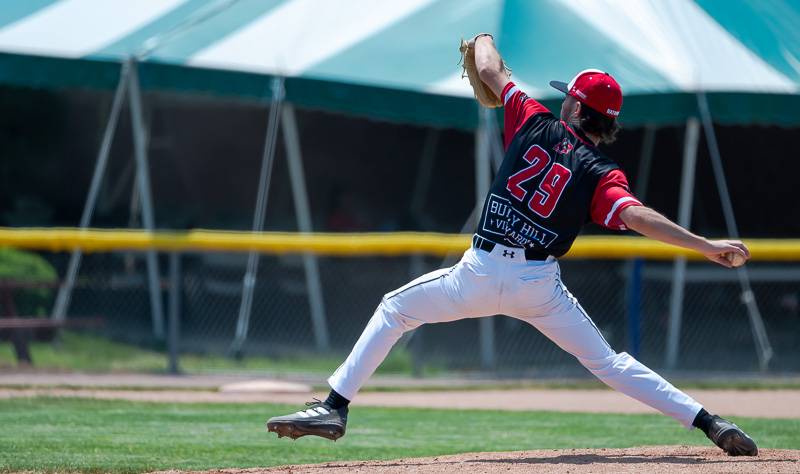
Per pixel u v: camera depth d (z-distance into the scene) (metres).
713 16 46.47
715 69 42.88
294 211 52.50
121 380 35.62
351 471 15.20
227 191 52.19
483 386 36.03
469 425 26.00
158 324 42.88
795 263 45.16
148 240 37.72
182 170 52.12
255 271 42.12
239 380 36.41
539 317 15.65
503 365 40.75
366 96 41.56
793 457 15.79
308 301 44.50
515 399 32.75
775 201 55.84
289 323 44.22
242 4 46.91
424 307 15.68
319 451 21.05
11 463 18.69
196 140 51.47
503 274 15.16
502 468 14.69
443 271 15.73
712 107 41.88
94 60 42.38
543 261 15.31
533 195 15.10
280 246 37.94
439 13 45.66
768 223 56.28
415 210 56.34
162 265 44.09
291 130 44.81
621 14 45.28
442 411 29.12
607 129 15.61
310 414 15.73
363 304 44.34
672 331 41.53
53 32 44.47
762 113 42.09
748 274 45.00
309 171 52.47
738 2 47.97
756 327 41.56
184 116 50.94
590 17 44.75
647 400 16.02
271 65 42.19
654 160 55.84
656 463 15.00
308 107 42.09
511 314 15.71
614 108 15.53
